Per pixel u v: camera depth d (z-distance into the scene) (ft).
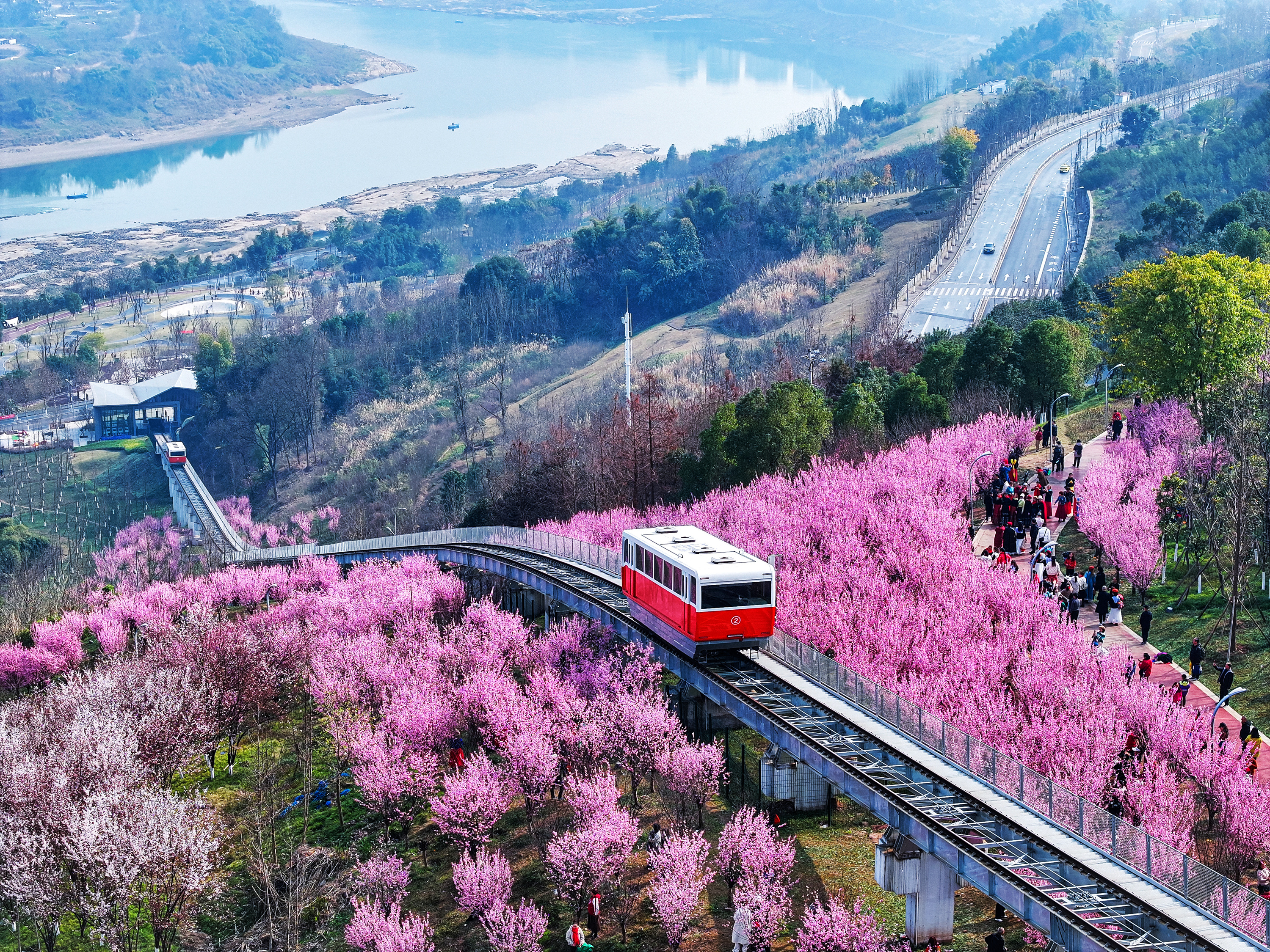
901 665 216.33
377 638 290.35
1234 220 652.48
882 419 400.47
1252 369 350.23
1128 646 241.14
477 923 198.18
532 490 453.99
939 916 166.91
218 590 404.36
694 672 220.02
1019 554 284.82
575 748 221.87
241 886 221.66
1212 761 180.24
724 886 193.36
